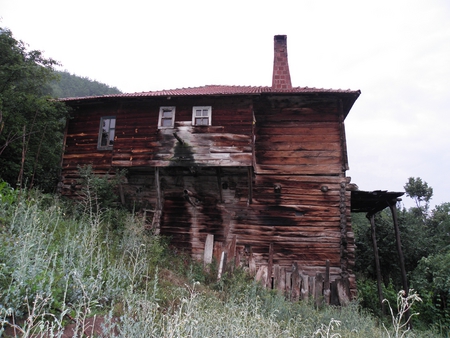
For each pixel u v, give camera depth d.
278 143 12.80
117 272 5.75
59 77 13.17
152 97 12.53
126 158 12.62
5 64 11.58
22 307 3.81
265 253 11.80
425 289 13.28
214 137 12.08
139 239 8.70
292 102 13.12
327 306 10.15
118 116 13.23
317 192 12.15
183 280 8.40
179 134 12.36
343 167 12.23
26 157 11.76
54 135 13.27
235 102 12.37
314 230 11.79
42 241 5.41
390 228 18.41
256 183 12.53
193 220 12.66
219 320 4.22
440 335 9.62
